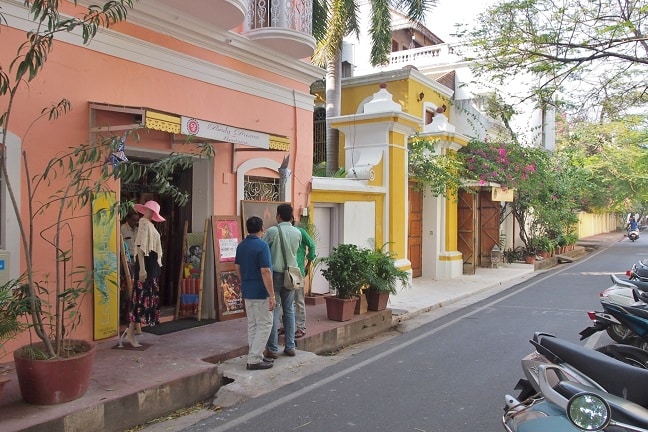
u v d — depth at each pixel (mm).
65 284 6000
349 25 16422
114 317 7156
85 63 6805
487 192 19469
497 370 6734
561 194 22562
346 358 7504
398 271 9797
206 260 8594
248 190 9430
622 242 37156
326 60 16438
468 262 17250
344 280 8781
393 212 13086
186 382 5707
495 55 10219
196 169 8820
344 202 11688
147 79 7590
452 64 21984
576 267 20438
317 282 11195
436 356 7496
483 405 5484
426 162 14750
